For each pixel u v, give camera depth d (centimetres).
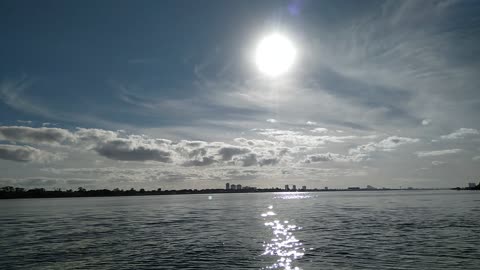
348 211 9900
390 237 4844
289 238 4919
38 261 3731
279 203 17112
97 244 4669
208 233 5553
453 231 5338
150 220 8006
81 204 19775
